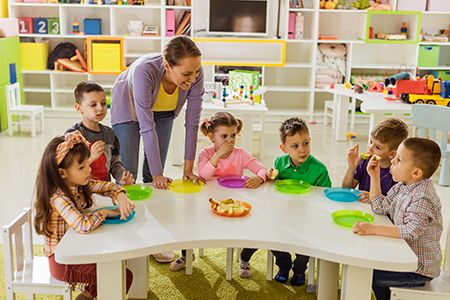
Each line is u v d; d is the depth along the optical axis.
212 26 6.54
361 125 6.33
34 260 2.11
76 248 1.67
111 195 2.01
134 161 2.65
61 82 6.84
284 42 6.38
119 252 1.66
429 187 1.95
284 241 1.75
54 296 2.38
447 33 6.70
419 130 4.16
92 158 2.13
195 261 2.78
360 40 6.52
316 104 7.07
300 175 2.48
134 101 2.32
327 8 6.40
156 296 2.41
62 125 5.93
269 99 7.07
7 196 3.71
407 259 1.65
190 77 2.12
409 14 6.44
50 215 1.91
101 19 6.68
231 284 2.54
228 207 1.98
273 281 2.58
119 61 6.37
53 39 6.72
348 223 1.90
